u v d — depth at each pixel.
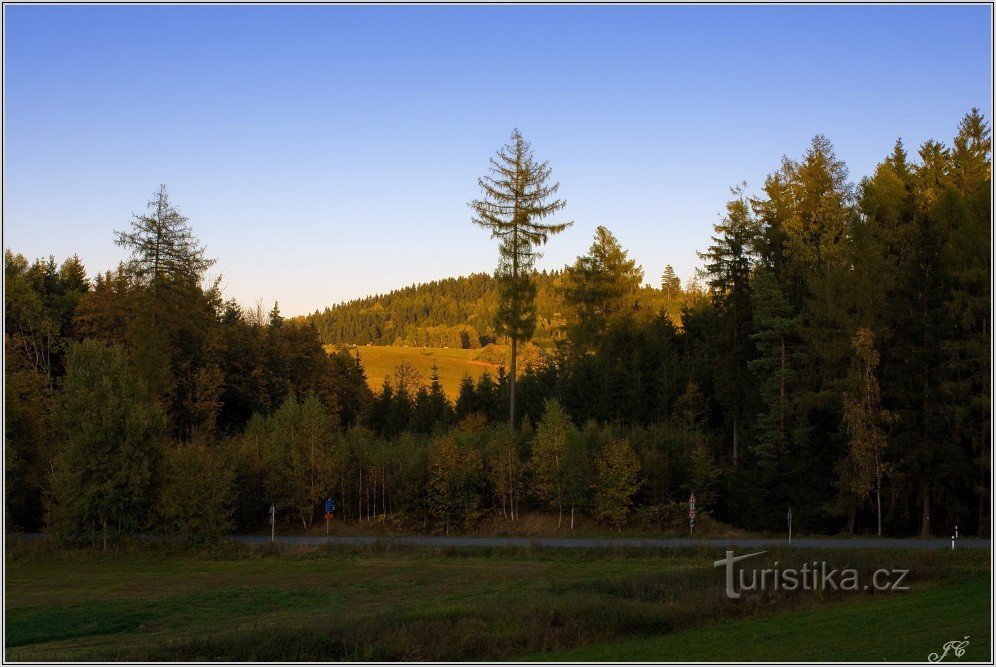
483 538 48.47
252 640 23.92
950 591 27.36
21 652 24.92
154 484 47.59
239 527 52.16
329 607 30.98
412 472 53.12
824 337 49.22
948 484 46.09
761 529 49.38
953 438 46.12
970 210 48.56
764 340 52.69
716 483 52.62
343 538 49.00
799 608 26.84
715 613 26.42
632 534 49.31
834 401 48.66
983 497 44.94
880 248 48.56
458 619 25.77
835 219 62.12
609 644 23.91
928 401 46.19
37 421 54.53
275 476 53.16
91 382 48.38
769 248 64.25
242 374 77.62
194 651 23.28
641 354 69.12
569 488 51.66
